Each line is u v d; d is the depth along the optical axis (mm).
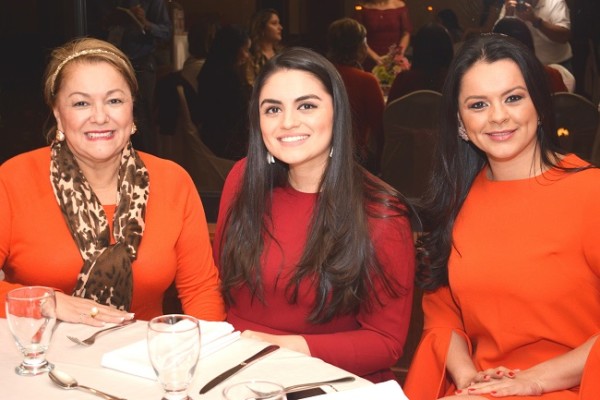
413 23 3664
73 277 2139
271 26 3785
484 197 2102
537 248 1977
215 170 3982
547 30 3523
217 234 2328
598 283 1970
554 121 2043
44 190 2184
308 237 2047
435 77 3678
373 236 2041
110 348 1666
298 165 2109
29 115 4125
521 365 2039
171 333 1376
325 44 3748
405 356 3379
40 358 1558
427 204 2189
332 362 1983
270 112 2061
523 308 1999
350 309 2055
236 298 2150
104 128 2152
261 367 1581
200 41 3855
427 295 2232
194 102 3918
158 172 2305
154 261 2186
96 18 3920
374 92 3738
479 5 3588
